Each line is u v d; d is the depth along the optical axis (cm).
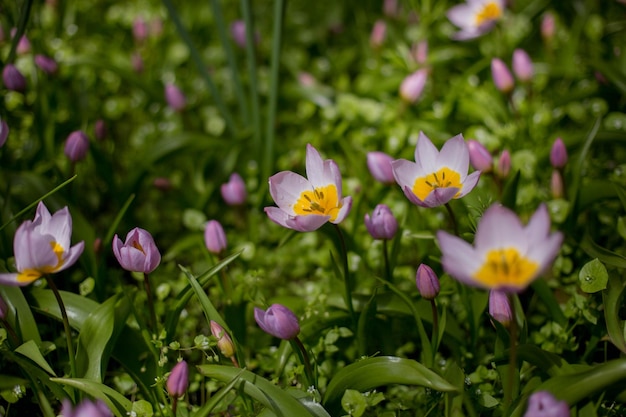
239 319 118
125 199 136
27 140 142
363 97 155
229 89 161
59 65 146
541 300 121
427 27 162
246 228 139
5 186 125
